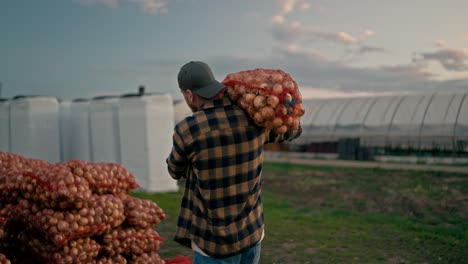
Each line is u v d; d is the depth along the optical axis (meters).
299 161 23.73
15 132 13.68
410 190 13.40
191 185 2.45
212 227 2.34
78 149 14.30
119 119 12.30
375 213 9.98
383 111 24.92
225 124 2.38
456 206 10.81
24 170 3.68
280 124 2.43
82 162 3.94
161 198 10.94
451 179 15.70
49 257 3.51
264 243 6.90
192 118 2.38
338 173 18.25
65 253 3.51
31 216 3.51
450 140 21.81
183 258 4.74
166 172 12.26
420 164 20.72
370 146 24.45
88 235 3.63
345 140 24.61
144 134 11.97
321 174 18.00
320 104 28.59
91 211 3.60
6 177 3.70
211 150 2.33
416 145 22.92
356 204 11.23
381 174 17.59
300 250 6.49
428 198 11.99
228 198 2.36
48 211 3.49
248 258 2.46
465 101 22.55
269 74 2.51
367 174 17.70
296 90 2.54
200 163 2.34
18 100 13.72
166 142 12.30
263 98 2.39
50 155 13.82
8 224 3.59
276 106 2.42
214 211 2.34
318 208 10.49
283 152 27.72
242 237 2.36
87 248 3.61
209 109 2.42
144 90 16.16
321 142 26.45
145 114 11.95
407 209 10.55
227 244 2.32
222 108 2.43
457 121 21.75
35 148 13.53
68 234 3.44
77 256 3.54
